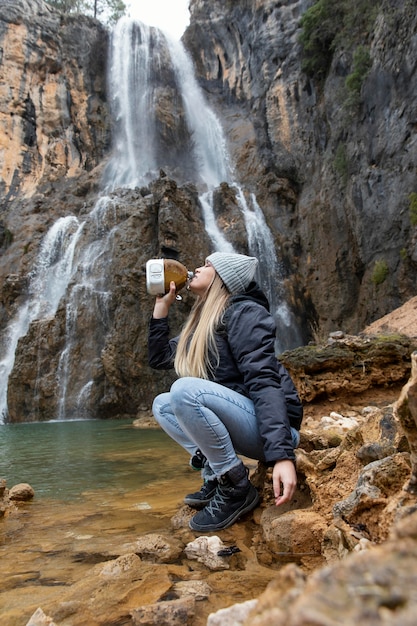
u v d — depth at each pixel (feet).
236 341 7.41
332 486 7.08
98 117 84.07
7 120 76.59
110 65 88.22
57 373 48.08
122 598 5.14
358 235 49.88
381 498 5.40
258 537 7.07
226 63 91.81
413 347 17.47
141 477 12.60
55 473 13.70
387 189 45.55
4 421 48.91
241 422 7.49
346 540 5.42
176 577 5.75
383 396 17.10
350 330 51.62
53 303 55.93
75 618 4.78
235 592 5.25
